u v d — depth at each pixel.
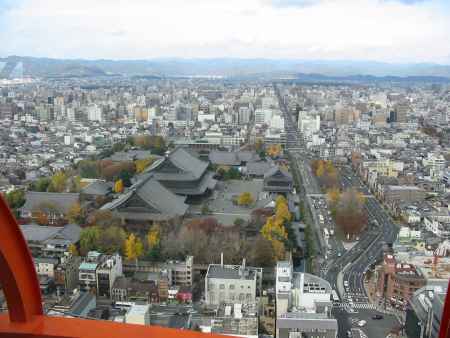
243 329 97.12
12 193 182.75
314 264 153.88
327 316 103.25
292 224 180.62
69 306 105.75
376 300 130.50
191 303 118.12
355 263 155.75
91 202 190.88
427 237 173.50
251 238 153.00
